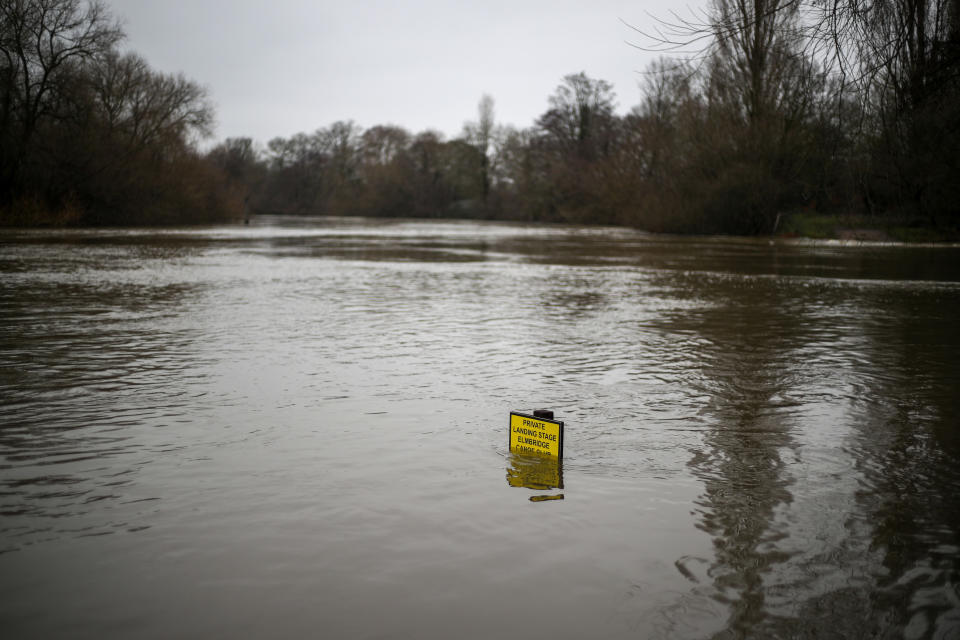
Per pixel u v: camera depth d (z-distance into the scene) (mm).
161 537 4145
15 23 46219
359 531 4227
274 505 4617
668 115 63844
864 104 8883
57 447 5793
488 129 110062
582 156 92125
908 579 3711
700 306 15234
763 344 10750
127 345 10242
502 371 8742
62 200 53812
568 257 31453
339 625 3242
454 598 3479
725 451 5797
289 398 7395
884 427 6508
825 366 9156
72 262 24750
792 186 46531
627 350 10188
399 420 6617
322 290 17531
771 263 28688
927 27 8461
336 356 9586
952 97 8750
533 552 3965
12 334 11062
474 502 4672
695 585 3623
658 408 7109
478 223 94438
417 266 25484
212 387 7844
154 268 23000
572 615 3334
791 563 3877
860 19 7445
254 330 11641
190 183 66625
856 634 3211
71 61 49438
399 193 114688
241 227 64812
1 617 3305
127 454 5629
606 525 4328
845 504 4711
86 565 3805
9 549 3982
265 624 3252
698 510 4578
